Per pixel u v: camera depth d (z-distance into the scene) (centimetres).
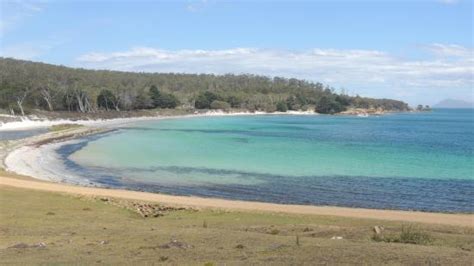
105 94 19112
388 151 8219
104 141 9194
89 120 16475
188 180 4938
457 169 6034
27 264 1412
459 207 3841
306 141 9925
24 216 2553
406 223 2689
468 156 7556
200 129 13212
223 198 4028
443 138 11656
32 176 4931
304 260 1396
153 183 4753
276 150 7975
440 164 6531
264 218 2791
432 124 19550
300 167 5984
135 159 6562
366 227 2348
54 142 8756
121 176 5162
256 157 6944
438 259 1388
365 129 15088
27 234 2030
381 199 4109
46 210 2788
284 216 2903
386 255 1438
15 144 7825
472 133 13675
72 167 5750
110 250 1625
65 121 15488
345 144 9438
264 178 5112
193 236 1883
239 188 4516
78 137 10056
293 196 4169
